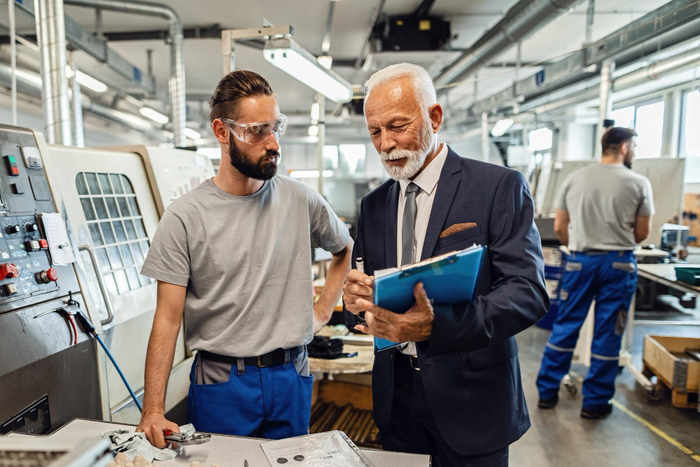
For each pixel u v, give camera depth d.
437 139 1.09
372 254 1.19
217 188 1.17
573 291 2.56
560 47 5.59
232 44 1.98
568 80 5.05
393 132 0.97
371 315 0.75
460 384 1.03
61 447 0.48
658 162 3.64
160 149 2.00
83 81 3.74
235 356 1.15
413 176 1.09
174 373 1.71
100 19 4.26
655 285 4.71
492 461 1.04
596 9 4.44
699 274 2.27
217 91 1.09
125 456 0.80
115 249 1.57
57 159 1.39
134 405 1.51
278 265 1.20
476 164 1.06
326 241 1.40
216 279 1.16
